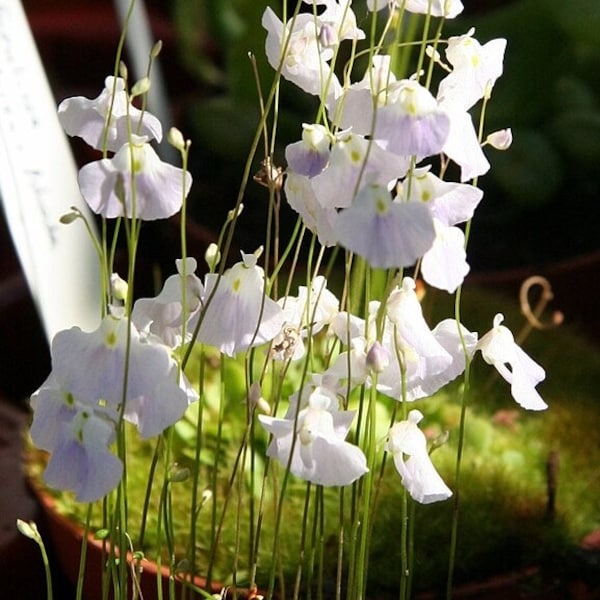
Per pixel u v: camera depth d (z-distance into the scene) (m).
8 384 0.46
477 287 0.48
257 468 0.37
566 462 0.39
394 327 0.29
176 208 0.28
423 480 0.29
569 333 0.46
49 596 0.31
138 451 0.38
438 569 0.35
